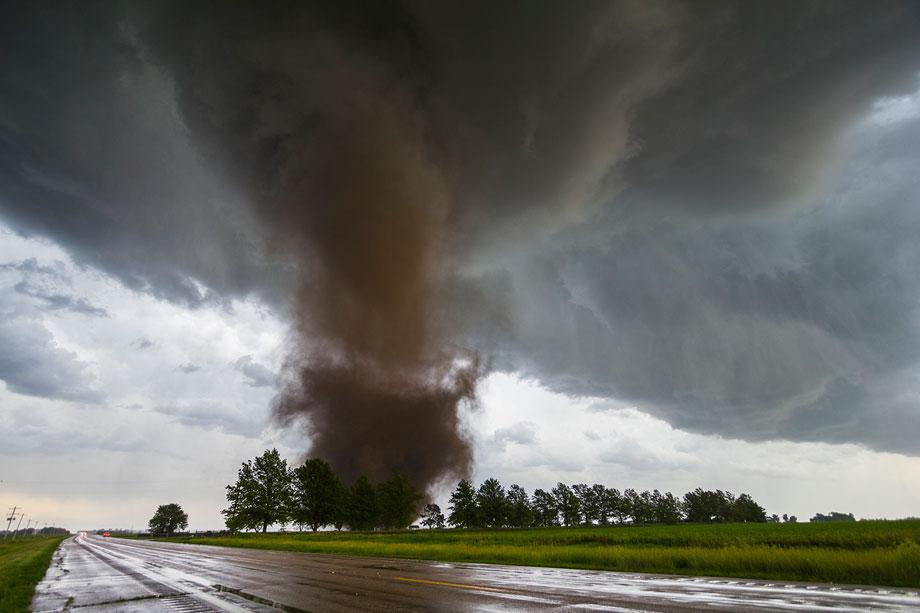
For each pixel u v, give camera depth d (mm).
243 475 83188
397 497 93125
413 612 10266
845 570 16031
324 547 41375
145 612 11242
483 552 30297
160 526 163500
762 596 11789
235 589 14930
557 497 127062
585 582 15461
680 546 45875
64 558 34500
